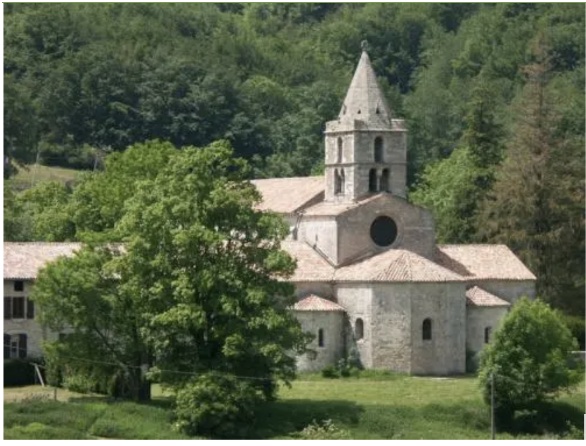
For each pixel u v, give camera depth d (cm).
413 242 17200
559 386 14450
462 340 16525
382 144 17188
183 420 13438
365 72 17300
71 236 18500
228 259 14400
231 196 14450
